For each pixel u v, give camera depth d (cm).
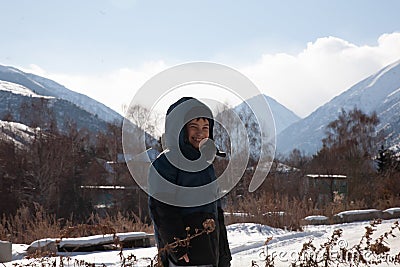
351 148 4450
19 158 4006
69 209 3822
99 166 3862
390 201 2345
